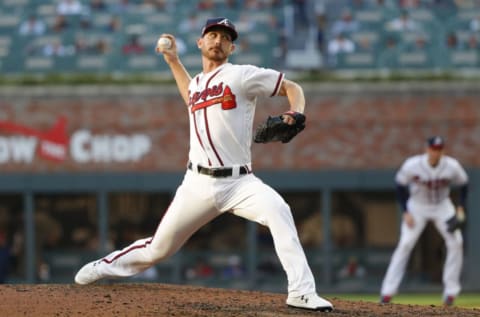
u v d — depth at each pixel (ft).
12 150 236.84
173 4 282.97
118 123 237.66
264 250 240.94
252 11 279.69
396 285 152.25
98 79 240.32
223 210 85.81
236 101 82.74
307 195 256.73
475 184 236.43
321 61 261.24
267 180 237.86
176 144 238.07
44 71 262.26
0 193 243.19
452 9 279.08
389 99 238.68
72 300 86.53
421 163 149.38
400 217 245.04
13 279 244.22
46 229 254.06
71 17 277.44
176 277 238.48
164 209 257.55
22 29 273.33
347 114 238.89
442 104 238.48
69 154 237.25
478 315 88.63
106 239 237.86
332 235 250.57
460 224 152.05
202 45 84.23
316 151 238.27
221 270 240.94
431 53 266.57
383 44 268.21
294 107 81.71
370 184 237.66
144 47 267.39
